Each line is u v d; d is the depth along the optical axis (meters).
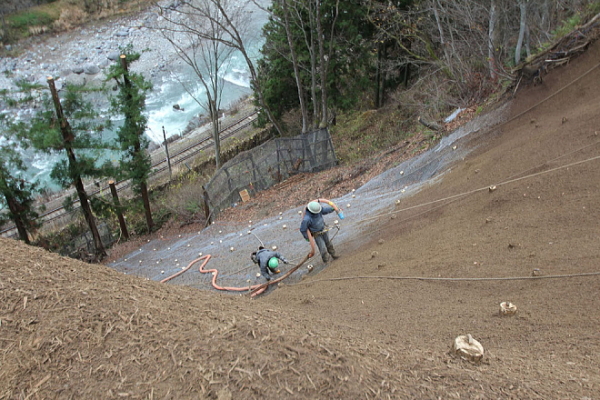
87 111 15.52
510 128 9.53
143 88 16.08
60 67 38.66
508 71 12.68
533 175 7.02
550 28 14.04
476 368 3.36
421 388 3.10
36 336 3.66
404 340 4.11
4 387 3.28
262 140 24.70
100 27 42.81
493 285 5.09
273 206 13.91
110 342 3.57
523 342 3.89
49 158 28.22
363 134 19.28
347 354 3.36
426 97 17.09
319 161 16.78
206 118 32.00
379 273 6.66
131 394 3.10
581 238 5.22
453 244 6.54
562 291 4.46
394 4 19.05
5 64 38.88
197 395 3.03
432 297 5.31
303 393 3.00
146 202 17.47
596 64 8.60
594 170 6.30
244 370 3.17
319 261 9.02
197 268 11.51
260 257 8.69
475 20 14.62
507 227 6.25
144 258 14.76
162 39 40.50
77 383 3.26
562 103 8.77
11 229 18.58
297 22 19.80
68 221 20.59
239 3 33.75
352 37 20.03
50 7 43.59
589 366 3.28
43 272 4.57
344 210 11.02
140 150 16.97
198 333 3.59
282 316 4.37
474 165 8.90
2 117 15.05
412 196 9.70
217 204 15.39
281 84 22.09
